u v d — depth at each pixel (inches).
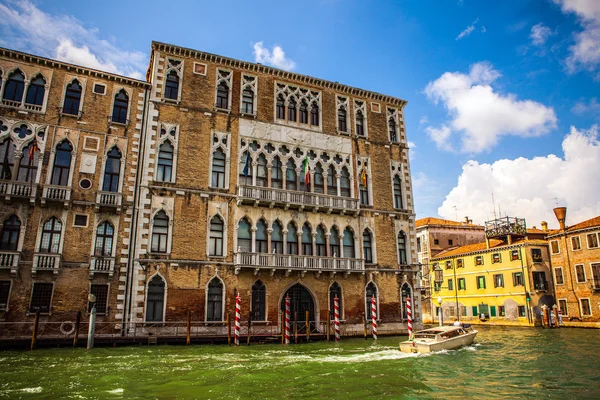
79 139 1026.7
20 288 909.2
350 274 1235.9
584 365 768.3
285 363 745.0
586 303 1691.7
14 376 616.7
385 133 1425.9
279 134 1244.5
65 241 960.9
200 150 1131.9
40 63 1027.9
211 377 627.2
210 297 1057.5
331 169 1314.0
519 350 959.0
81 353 821.2
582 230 1713.8
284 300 1137.4
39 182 972.6
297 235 1192.2
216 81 1197.7
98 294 967.0
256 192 1140.5
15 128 981.8
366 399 530.0
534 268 1814.7
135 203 1041.5
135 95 1108.5
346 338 1159.0
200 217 1087.6
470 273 2074.3
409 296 1322.6
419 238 2397.9
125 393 533.6
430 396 550.0
